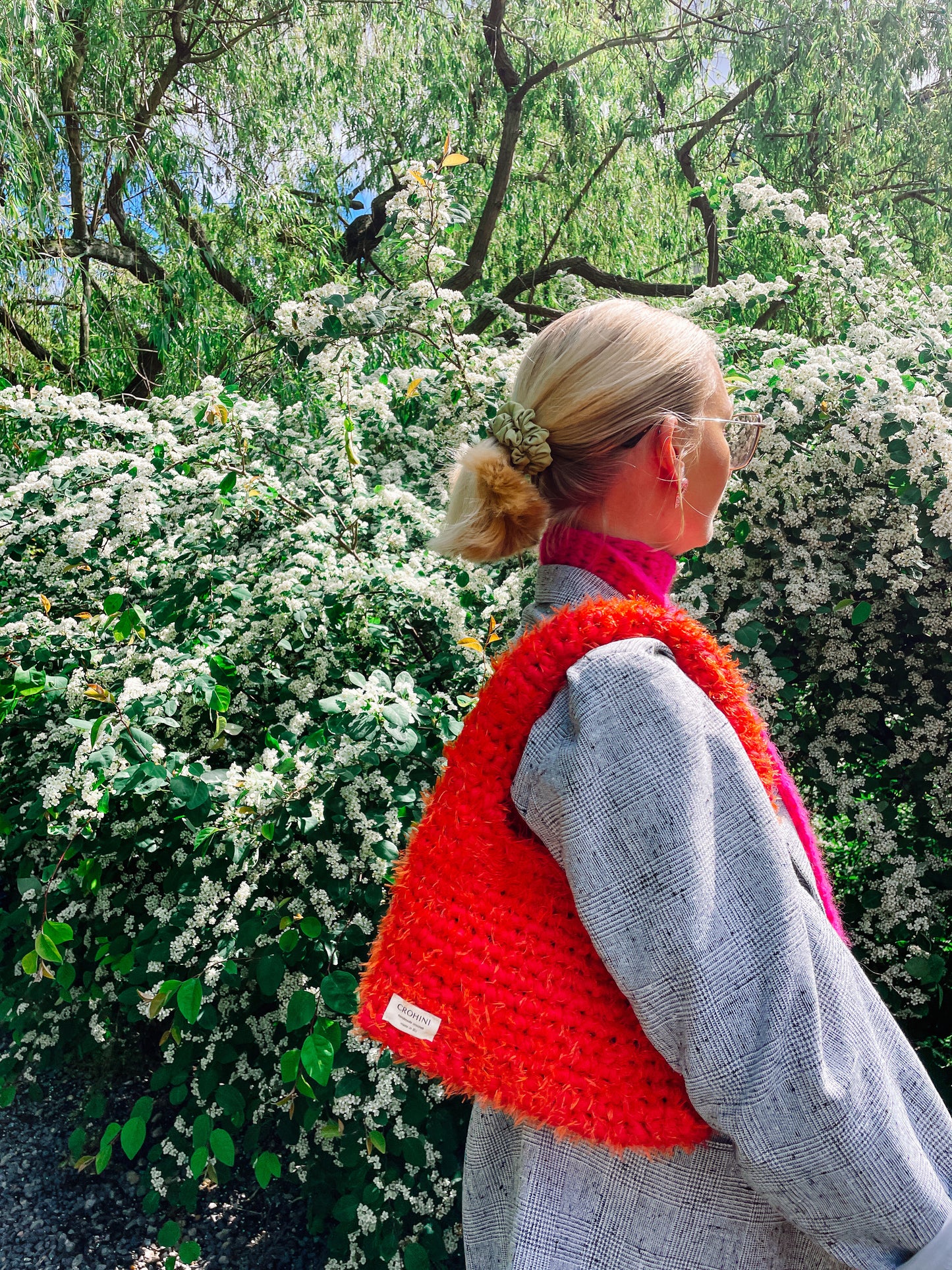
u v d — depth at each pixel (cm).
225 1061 205
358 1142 190
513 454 78
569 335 79
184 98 689
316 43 704
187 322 620
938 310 287
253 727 226
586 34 838
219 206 669
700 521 82
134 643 206
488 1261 79
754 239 650
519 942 66
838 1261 66
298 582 212
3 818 229
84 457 256
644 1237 68
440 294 295
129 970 209
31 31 525
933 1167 61
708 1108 59
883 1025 64
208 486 251
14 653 211
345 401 295
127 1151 192
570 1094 64
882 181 848
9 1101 236
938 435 199
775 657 207
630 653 65
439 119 779
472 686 206
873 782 215
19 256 549
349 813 176
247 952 191
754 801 62
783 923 59
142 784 167
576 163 834
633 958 59
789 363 245
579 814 61
